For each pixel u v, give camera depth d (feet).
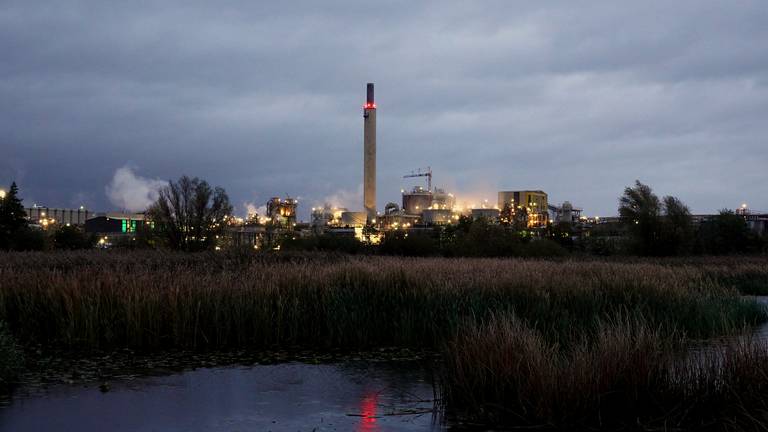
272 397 40.01
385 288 63.36
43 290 59.62
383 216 532.32
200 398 39.70
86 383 43.14
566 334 52.75
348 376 45.62
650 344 35.70
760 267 145.38
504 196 650.84
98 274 67.26
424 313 58.49
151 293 56.54
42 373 45.73
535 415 32.40
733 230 242.37
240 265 90.33
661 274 83.56
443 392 38.01
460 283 65.98
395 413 36.06
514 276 71.26
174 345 55.42
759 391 30.89
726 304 72.08
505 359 34.71
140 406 37.86
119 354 52.37
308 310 59.72
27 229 238.07
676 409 32.24
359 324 57.72
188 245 212.64
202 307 57.11
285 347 56.18
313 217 574.15
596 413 31.91
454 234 284.61
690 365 34.73
